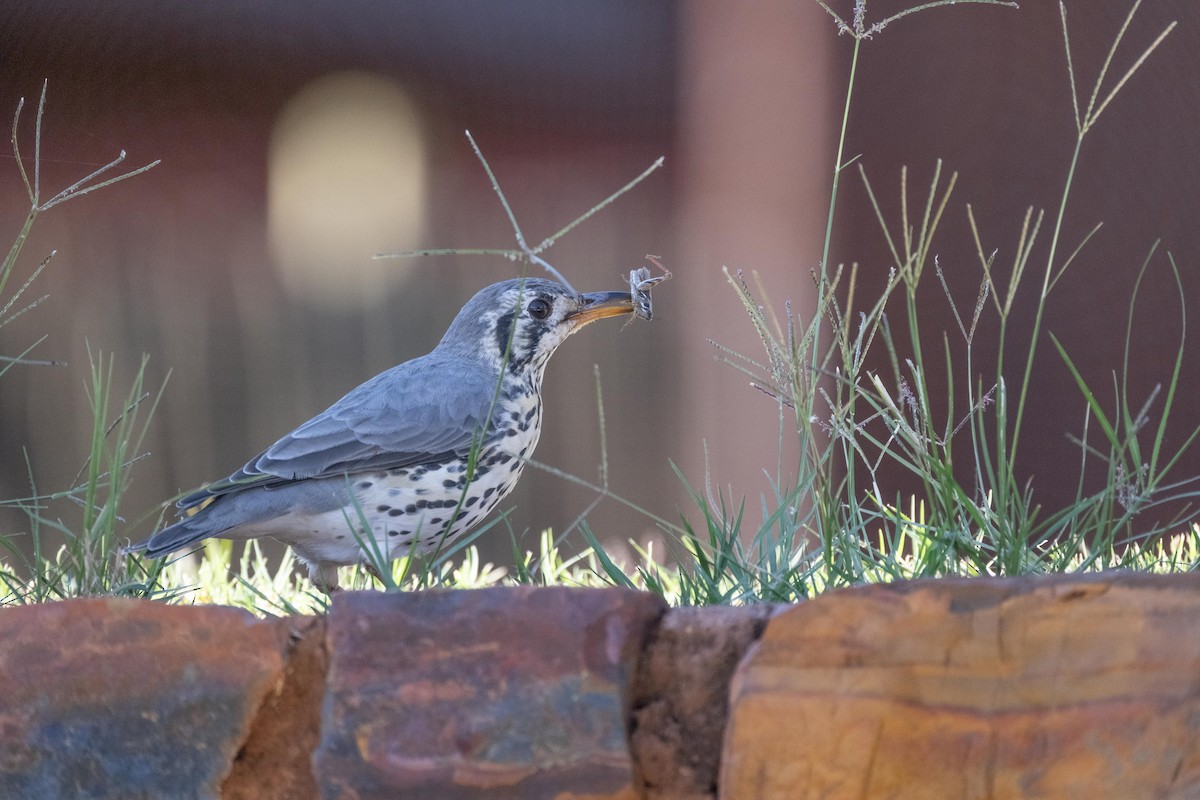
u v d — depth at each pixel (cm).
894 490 1107
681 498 1292
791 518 638
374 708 486
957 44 1185
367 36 1242
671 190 1268
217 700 502
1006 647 459
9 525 1238
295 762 503
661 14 1246
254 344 1288
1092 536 844
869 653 464
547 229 1284
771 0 1216
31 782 507
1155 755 451
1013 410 1183
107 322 1270
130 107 1233
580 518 693
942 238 1200
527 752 478
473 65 1257
